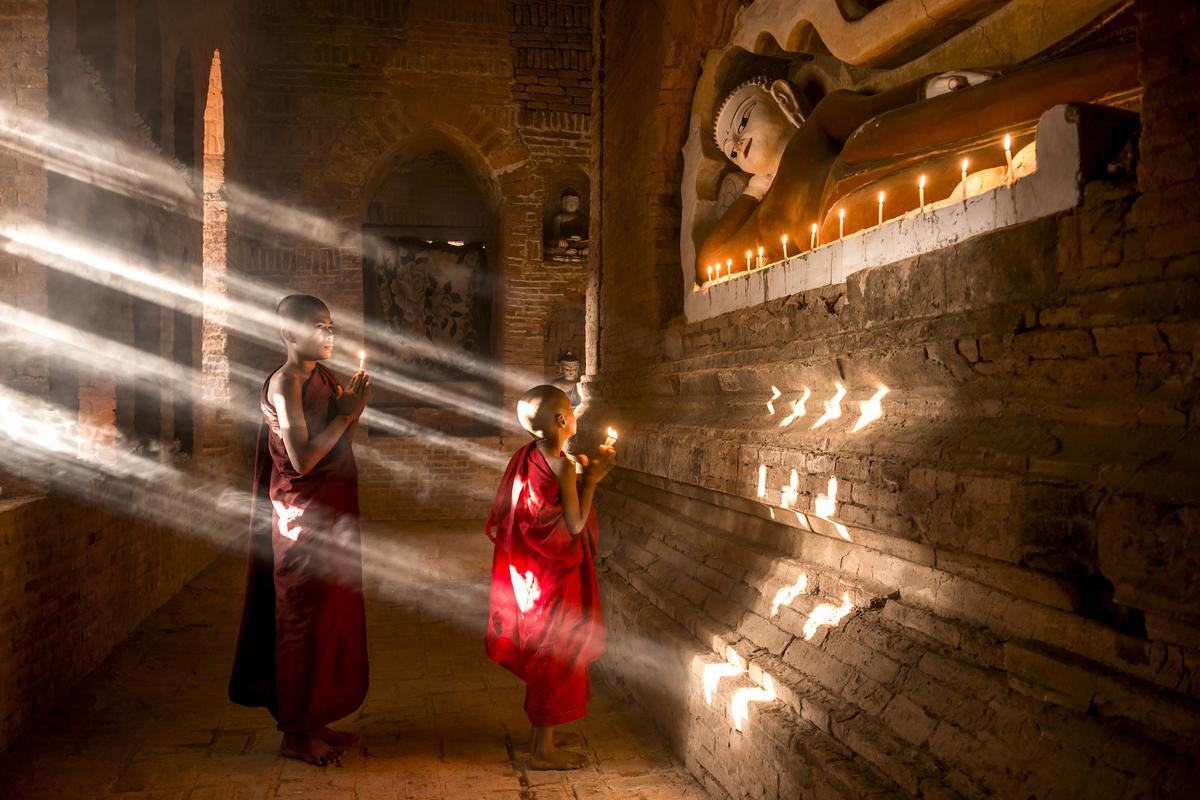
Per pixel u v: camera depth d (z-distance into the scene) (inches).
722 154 229.9
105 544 231.3
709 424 187.9
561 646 159.2
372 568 356.8
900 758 102.2
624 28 278.4
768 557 159.0
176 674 222.7
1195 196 81.1
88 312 258.1
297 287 469.1
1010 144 118.9
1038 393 99.9
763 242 189.9
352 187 474.9
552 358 510.9
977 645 102.8
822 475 133.2
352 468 171.2
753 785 131.0
